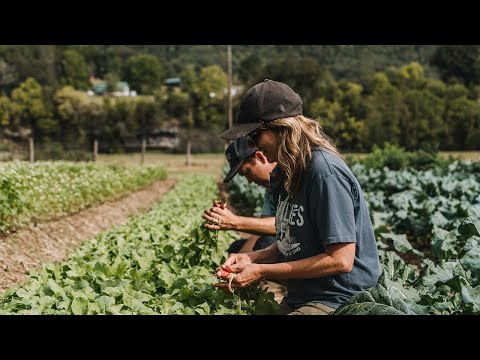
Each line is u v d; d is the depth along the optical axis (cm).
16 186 1019
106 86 11900
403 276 544
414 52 12912
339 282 430
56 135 7656
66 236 1216
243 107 431
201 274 576
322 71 7931
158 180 3678
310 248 431
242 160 617
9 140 7462
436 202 1166
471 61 10269
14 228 1034
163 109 8212
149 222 1098
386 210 1378
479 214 773
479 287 430
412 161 3064
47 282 535
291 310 457
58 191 1349
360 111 6981
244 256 472
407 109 6800
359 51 12725
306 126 426
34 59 10012
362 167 2711
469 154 5956
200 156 7344
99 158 6794
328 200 409
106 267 571
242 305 515
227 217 562
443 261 548
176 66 13662
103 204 1877
